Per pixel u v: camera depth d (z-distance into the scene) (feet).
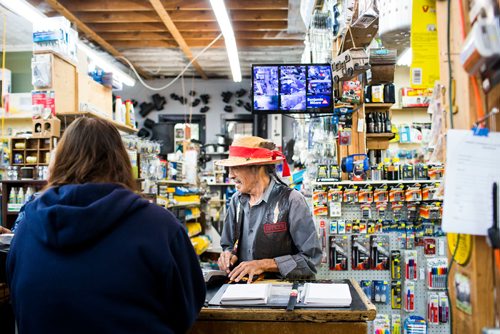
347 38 11.60
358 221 13.17
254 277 7.57
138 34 29.96
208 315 5.62
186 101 41.88
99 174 4.81
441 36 4.90
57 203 4.48
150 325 4.40
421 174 13.19
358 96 13.48
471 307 4.31
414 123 23.76
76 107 15.78
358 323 5.50
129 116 18.33
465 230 4.04
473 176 4.07
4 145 15.99
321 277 13.15
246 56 35.50
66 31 15.08
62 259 4.36
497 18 3.76
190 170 27.81
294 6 24.48
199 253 23.27
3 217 13.55
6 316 6.39
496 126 4.27
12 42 28.22
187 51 31.71
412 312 13.03
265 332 5.60
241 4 24.56
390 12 5.86
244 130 42.42
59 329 4.23
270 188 8.68
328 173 13.19
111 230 4.47
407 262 13.00
